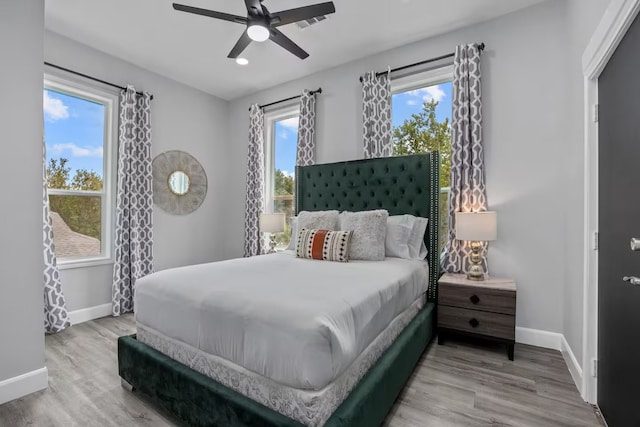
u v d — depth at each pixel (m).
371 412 1.43
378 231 2.87
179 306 1.70
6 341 1.90
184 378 1.59
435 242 3.01
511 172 2.77
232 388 1.46
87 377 2.16
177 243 4.26
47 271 2.95
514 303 2.37
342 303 1.47
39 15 2.08
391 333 1.95
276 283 1.81
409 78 3.29
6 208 1.92
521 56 2.74
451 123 3.03
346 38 3.19
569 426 1.64
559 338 2.56
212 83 4.31
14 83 1.96
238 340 1.42
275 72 3.98
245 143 4.77
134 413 1.76
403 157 3.24
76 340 2.80
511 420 1.68
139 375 1.86
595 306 1.83
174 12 2.79
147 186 3.77
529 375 2.15
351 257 2.84
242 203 4.78
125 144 3.55
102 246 3.56
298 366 1.21
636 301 1.33
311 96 3.93
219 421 1.43
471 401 1.85
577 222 2.13
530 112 2.69
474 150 2.85
